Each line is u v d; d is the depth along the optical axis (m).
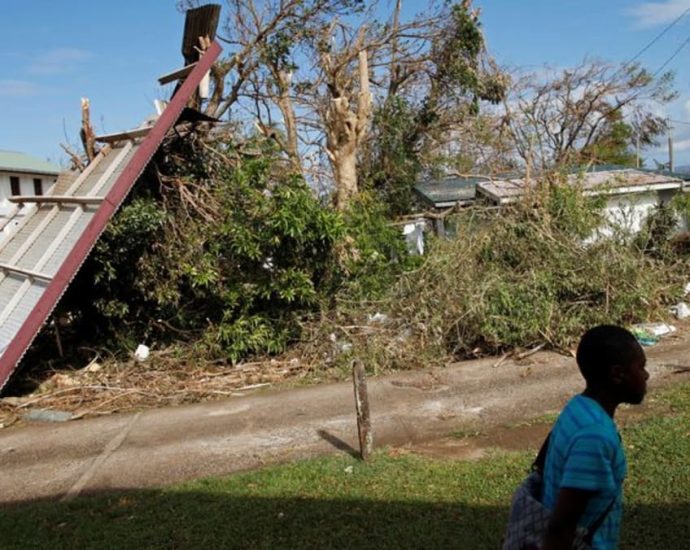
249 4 18.00
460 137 20.89
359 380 5.36
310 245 9.35
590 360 2.18
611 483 2.02
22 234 10.08
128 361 9.13
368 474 5.02
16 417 7.43
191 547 4.02
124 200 8.74
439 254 9.69
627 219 10.66
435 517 4.19
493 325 8.63
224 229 9.04
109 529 4.38
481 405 6.79
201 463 5.67
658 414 5.99
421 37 19.91
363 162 19.27
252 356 9.30
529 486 2.28
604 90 24.72
